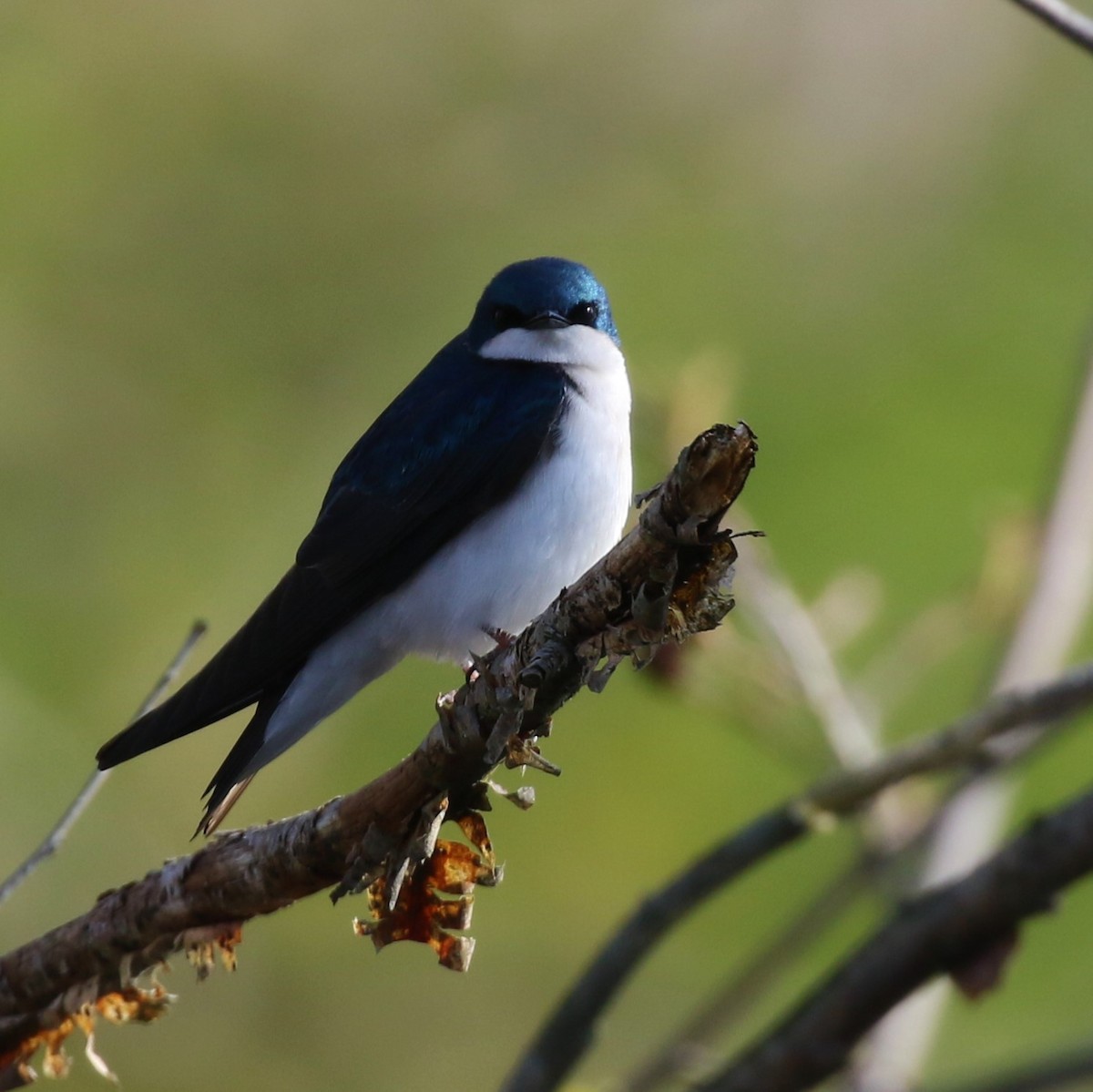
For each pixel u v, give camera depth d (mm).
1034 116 14305
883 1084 6984
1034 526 8344
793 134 14531
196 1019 11328
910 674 8875
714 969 11250
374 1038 11445
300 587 7277
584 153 14555
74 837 11484
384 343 14062
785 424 12820
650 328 13695
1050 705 6434
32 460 13477
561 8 14836
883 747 10969
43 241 14094
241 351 14000
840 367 13227
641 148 14531
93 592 13117
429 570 7402
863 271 13797
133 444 13656
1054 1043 10234
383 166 14461
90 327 13930
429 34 14727
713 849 6473
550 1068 6449
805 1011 6227
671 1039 7445
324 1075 11398
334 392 13945
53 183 14273
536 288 8055
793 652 7934
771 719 8031
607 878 11664
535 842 11750
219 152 14461
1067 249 13641
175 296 14117
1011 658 8078
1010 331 13242
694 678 8000
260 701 7133
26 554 13156
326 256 14266
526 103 14609
